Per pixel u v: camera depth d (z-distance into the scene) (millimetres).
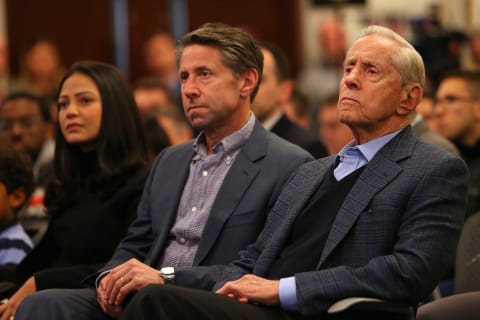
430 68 14242
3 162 8711
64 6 20172
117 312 6645
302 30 21391
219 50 7137
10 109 11180
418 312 6371
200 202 7227
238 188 7086
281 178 7059
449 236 5961
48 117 11609
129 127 8203
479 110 10445
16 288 7914
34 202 10117
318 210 6453
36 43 18062
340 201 6371
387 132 6414
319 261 6211
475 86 10469
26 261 8055
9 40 19734
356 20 20250
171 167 7562
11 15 19750
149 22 20672
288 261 6391
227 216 6992
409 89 6367
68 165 8281
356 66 6406
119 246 7496
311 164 6848
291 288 6000
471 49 16547
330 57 19438
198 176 7344
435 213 5961
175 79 17141
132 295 6574
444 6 18531
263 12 21516
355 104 6355
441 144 9078
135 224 7551
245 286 6125
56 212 8180
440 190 6004
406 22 18547
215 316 5805
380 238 6047
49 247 8148
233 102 7184
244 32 7344
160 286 5895
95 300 6914
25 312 6703
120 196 7949
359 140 6516
